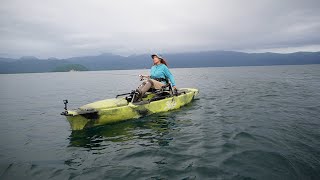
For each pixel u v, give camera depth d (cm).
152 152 565
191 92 1247
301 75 4212
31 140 707
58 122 948
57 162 531
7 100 1744
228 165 484
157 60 1053
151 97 961
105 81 4172
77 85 3288
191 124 802
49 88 2911
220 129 738
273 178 432
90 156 555
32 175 473
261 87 2102
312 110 995
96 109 755
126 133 715
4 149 632
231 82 2872
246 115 924
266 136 655
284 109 1028
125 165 501
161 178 441
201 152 556
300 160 497
